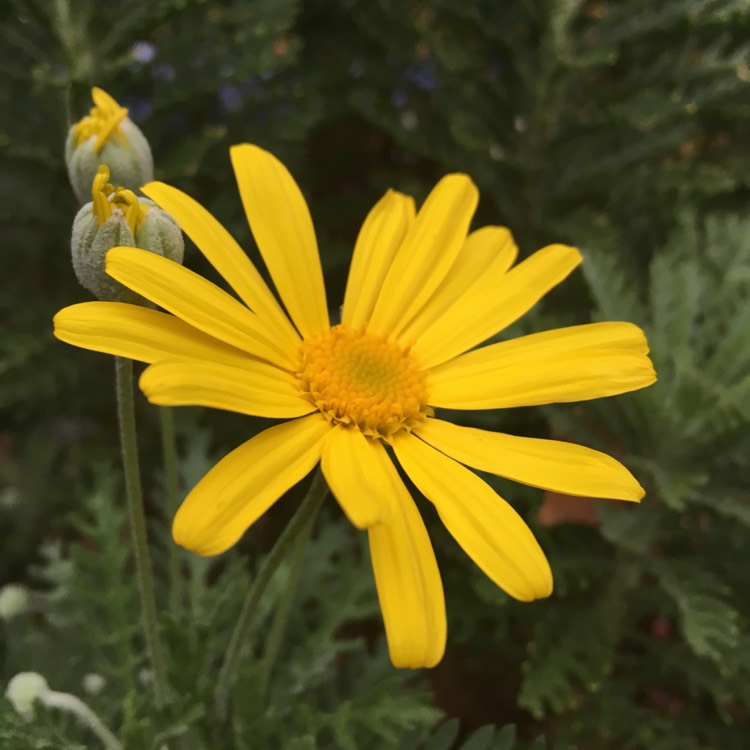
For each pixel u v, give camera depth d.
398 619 0.11
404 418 0.13
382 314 0.14
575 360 0.13
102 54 0.20
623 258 0.23
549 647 0.19
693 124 0.23
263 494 0.11
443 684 0.22
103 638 0.17
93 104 0.18
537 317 0.19
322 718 0.16
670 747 0.19
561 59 0.21
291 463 0.12
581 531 0.20
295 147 0.23
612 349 0.13
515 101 0.24
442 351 0.14
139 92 0.22
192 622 0.16
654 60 0.24
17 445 0.26
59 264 0.23
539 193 0.24
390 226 0.14
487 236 0.14
